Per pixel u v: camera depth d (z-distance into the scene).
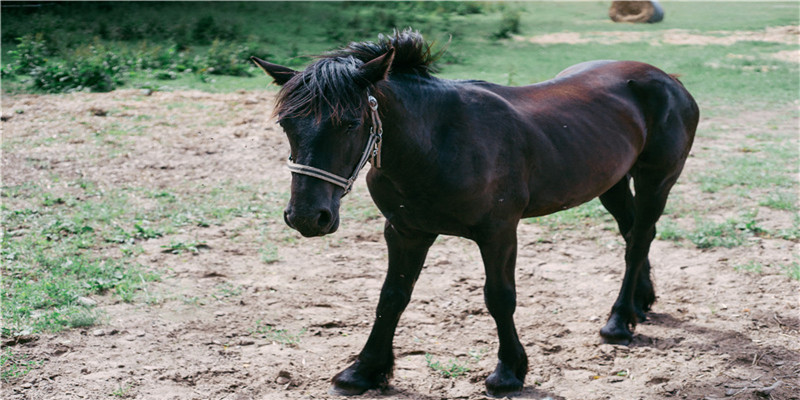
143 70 14.67
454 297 5.02
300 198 2.77
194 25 20.20
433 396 3.69
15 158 8.35
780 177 8.05
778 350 4.11
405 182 3.28
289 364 4.00
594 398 3.65
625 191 4.71
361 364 3.75
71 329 4.27
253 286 5.13
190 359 4.00
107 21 20.02
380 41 3.30
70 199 6.93
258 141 9.73
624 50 19.94
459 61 17.27
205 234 6.22
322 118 2.74
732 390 3.68
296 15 24.19
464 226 3.44
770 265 5.49
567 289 5.19
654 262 5.69
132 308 4.65
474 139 3.34
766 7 31.27
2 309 4.45
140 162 8.53
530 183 3.62
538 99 3.91
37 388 3.60
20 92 12.36
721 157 9.23
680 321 4.57
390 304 3.69
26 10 20.78
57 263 5.26
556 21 26.81
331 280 5.29
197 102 12.03
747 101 13.38
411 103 3.17
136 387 3.66
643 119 4.28
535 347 4.25
